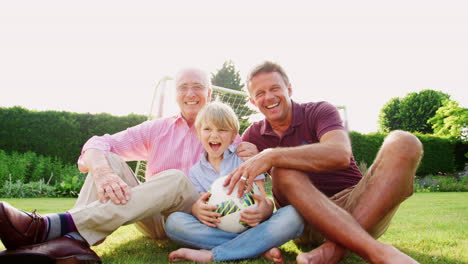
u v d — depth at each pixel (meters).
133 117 10.11
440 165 13.84
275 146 2.28
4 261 1.24
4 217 1.21
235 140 2.33
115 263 1.54
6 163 7.98
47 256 1.26
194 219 1.74
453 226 2.93
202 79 2.46
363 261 1.67
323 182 2.09
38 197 7.07
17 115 9.08
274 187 1.77
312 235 2.04
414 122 23.28
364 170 10.27
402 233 2.55
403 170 1.46
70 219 1.46
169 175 1.70
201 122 2.13
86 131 9.71
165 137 2.40
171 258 1.57
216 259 1.57
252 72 2.17
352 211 1.56
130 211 1.58
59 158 9.09
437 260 1.66
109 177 1.68
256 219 1.68
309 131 2.14
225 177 1.85
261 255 1.62
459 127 14.63
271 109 2.14
